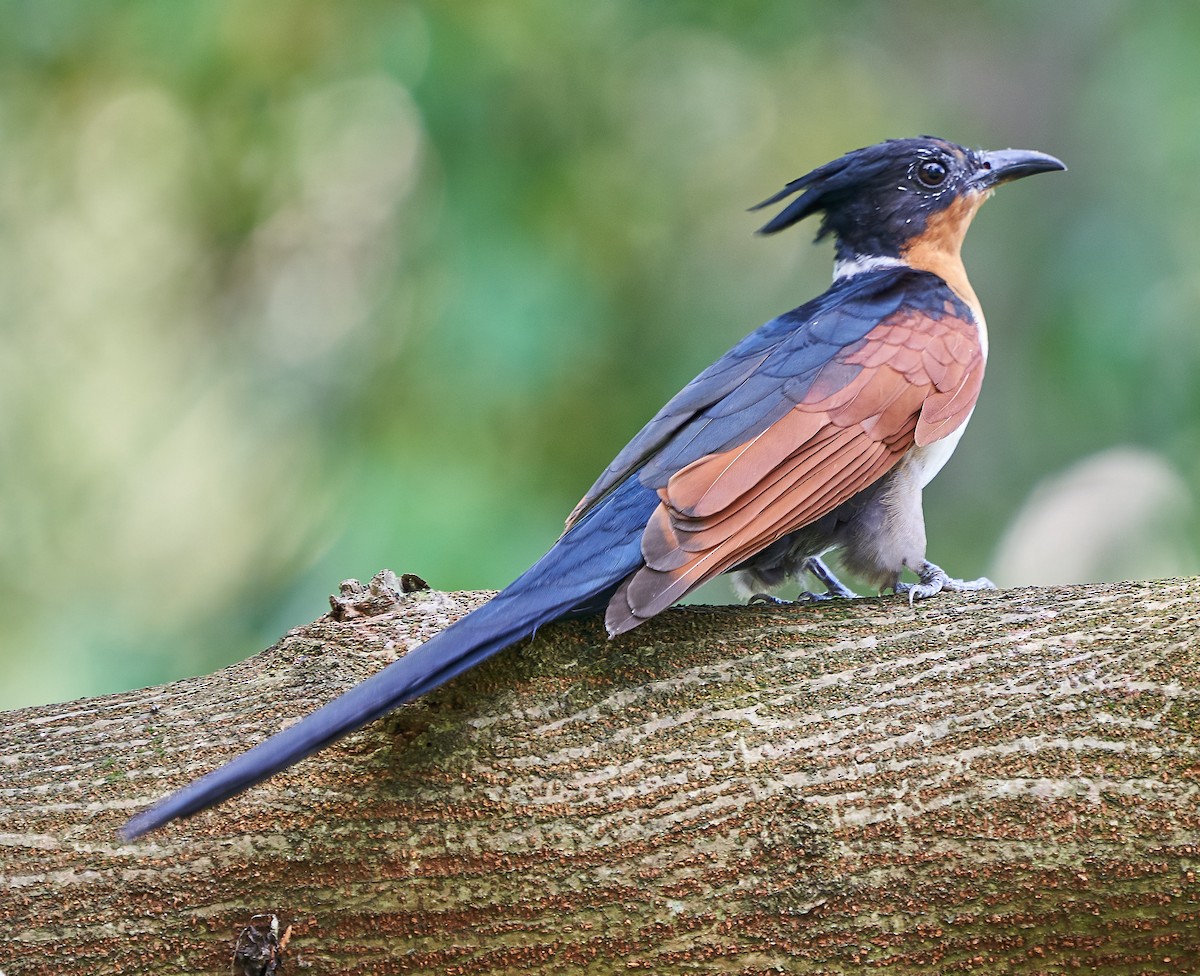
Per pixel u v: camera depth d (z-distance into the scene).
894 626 5.12
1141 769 4.51
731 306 13.89
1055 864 4.49
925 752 4.70
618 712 4.96
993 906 4.54
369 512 10.85
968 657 4.90
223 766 4.71
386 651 5.25
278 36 12.55
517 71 12.52
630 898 4.71
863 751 4.75
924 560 6.40
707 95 14.40
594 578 5.26
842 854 4.64
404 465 11.06
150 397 14.18
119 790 4.93
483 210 11.85
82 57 13.05
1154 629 4.78
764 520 5.59
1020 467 14.29
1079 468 13.98
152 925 4.81
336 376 13.28
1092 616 4.93
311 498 12.55
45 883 4.81
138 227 14.05
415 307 11.91
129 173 13.80
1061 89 15.12
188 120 13.52
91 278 14.20
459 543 10.63
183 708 5.19
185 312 14.16
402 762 4.91
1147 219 13.74
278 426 13.45
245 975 4.77
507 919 4.77
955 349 6.39
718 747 4.84
